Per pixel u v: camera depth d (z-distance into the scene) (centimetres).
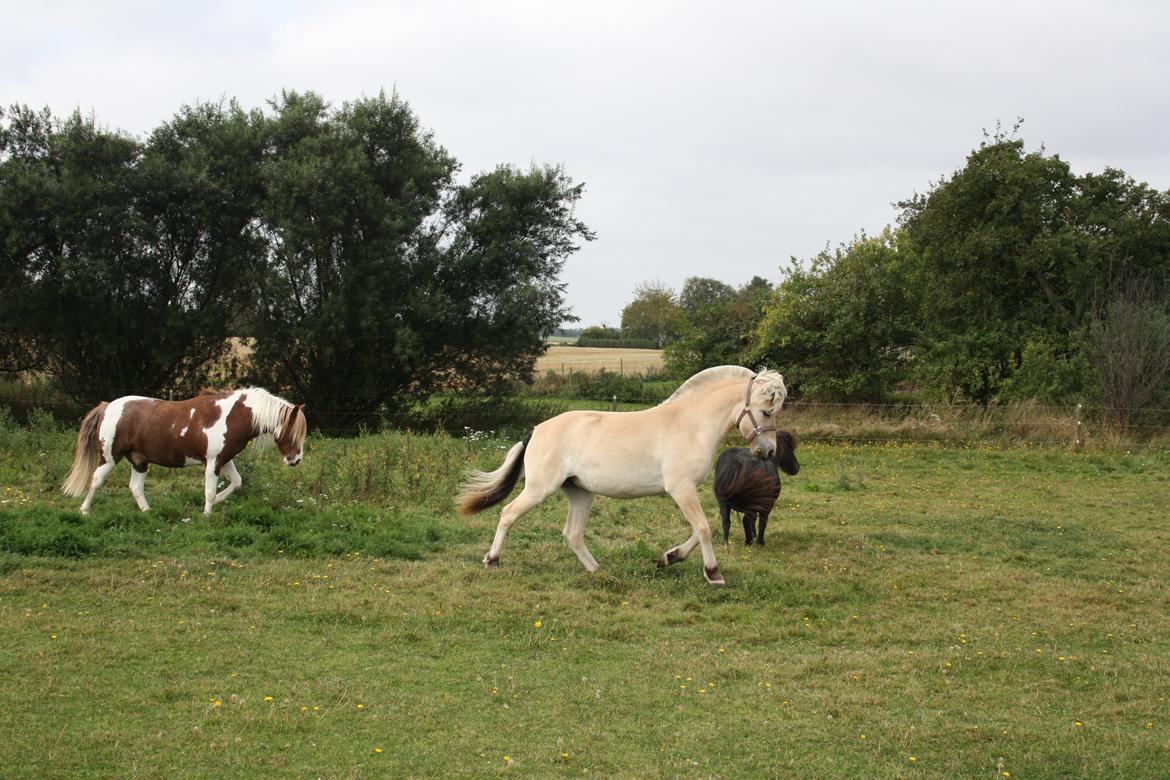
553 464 848
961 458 1809
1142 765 493
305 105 2411
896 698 580
